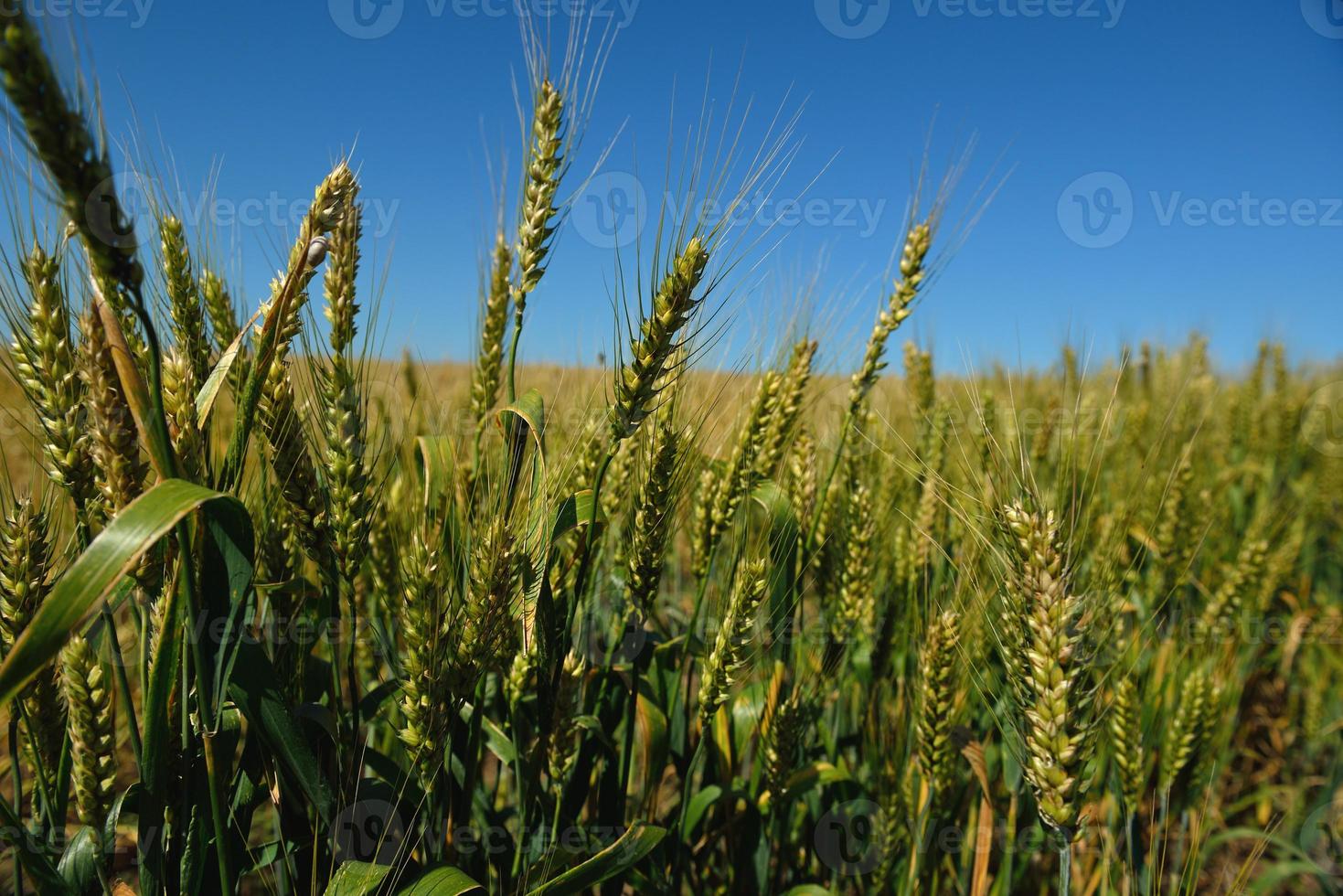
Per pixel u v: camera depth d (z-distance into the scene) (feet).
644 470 1.30
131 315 1.05
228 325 1.24
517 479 1.21
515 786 1.54
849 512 1.56
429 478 1.33
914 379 2.25
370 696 1.19
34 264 0.96
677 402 1.35
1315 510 2.93
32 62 0.78
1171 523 1.93
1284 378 3.61
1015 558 1.14
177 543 0.96
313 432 1.14
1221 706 1.68
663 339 1.10
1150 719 1.68
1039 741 1.10
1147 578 2.01
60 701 1.09
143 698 1.00
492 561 1.08
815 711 1.55
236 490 0.98
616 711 1.43
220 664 0.96
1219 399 4.12
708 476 1.43
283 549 1.17
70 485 0.99
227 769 1.05
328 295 1.11
